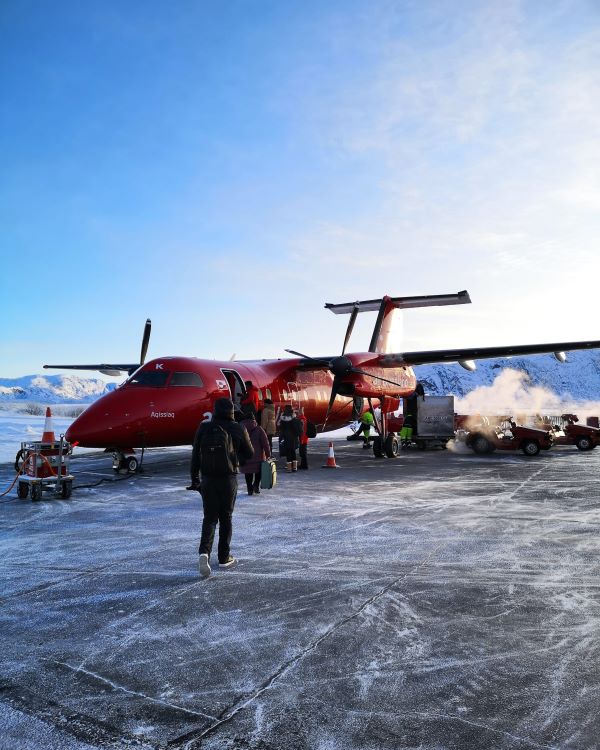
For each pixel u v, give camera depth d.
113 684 3.27
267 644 3.81
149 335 15.66
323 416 18.81
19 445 21.03
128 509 8.71
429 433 20.59
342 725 2.84
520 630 4.00
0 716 2.94
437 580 5.13
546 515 8.05
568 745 2.65
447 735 2.74
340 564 5.65
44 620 4.24
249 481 9.95
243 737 2.75
